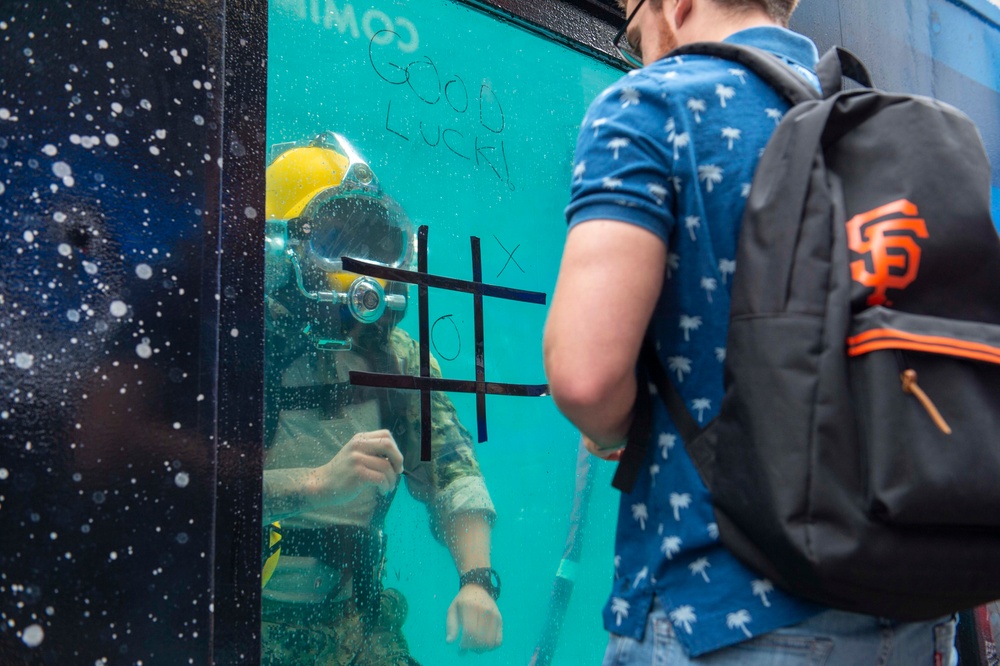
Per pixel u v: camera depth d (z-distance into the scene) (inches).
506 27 72.4
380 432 58.0
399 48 65.6
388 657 57.8
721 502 26.8
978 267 26.4
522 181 72.9
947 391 24.6
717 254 28.5
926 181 26.5
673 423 29.0
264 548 53.0
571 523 71.8
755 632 26.3
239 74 45.0
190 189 39.1
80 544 34.0
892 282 25.5
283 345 56.2
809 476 24.1
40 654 32.6
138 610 35.2
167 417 37.1
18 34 34.7
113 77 37.1
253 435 42.7
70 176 35.5
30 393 33.5
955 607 26.1
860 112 28.4
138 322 36.7
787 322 25.3
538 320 73.6
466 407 67.8
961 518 24.1
